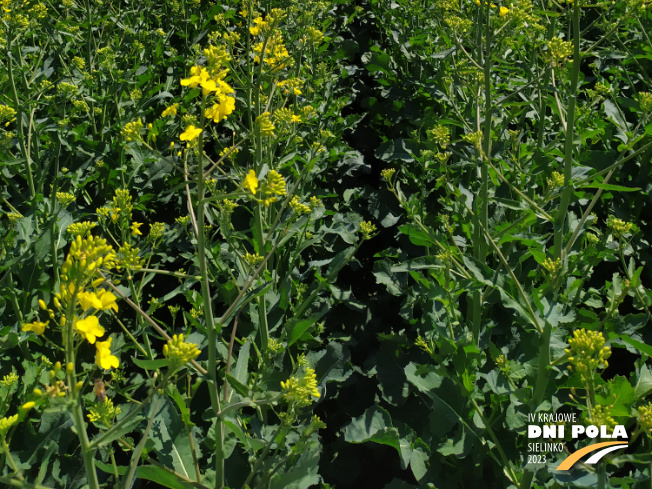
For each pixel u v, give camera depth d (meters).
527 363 2.16
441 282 2.35
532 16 2.58
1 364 2.54
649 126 2.48
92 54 4.20
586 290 3.27
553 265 2.00
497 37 2.54
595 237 2.78
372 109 4.94
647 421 1.64
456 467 2.38
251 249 3.50
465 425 2.27
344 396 3.16
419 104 4.53
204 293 1.79
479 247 2.54
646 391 2.16
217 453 1.95
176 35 5.05
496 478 2.38
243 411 2.75
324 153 3.54
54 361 2.79
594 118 3.65
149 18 5.06
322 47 4.73
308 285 3.28
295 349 2.90
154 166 3.69
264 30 2.75
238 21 4.65
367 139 4.88
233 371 2.16
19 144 2.91
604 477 1.74
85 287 1.37
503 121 3.31
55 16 4.62
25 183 3.54
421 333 3.04
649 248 3.57
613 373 3.28
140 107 3.75
